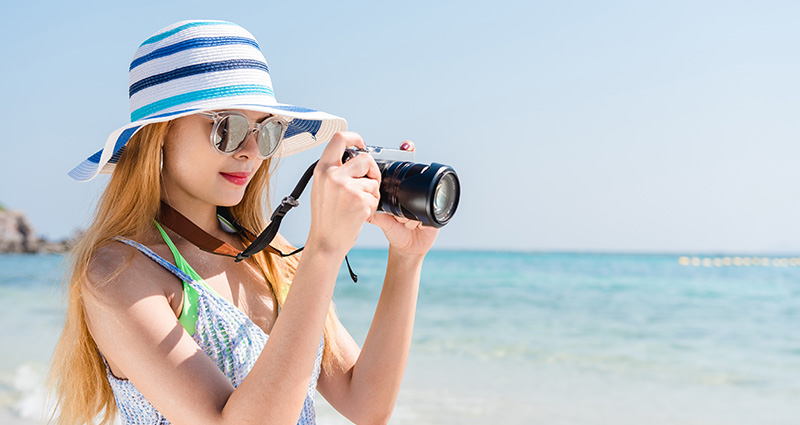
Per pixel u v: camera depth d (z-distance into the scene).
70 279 1.38
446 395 6.52
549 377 7.76
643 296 18.73
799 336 11.42
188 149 1.37
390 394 1.63
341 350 1.72
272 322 1.57
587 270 35.19
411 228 1.56
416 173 1.35
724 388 7.46
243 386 1.15
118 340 1.24
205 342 1.37
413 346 10.11
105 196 1.41
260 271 1.64
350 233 1.21
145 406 1.35
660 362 9.05
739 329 12.41
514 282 24.27
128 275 1.28
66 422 1.43
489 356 9.22
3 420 5.09
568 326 12.64
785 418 6.06
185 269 1.40
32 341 8.69
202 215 1.53
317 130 1.85
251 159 1.40
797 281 24.05
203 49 1.38
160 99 1.37
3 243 55.00
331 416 5.16
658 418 5.98
